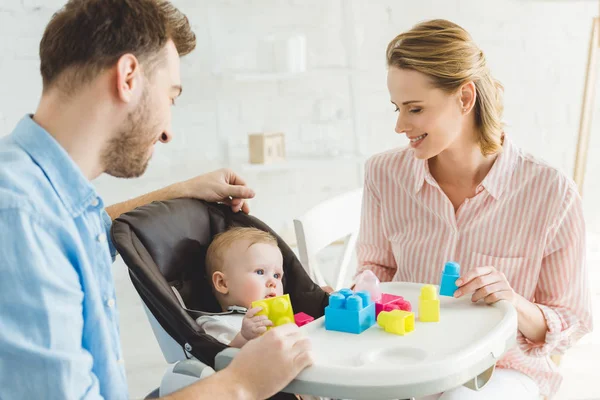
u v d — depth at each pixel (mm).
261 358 1033
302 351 1040
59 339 936
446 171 1495
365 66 3141
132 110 1047
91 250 1049
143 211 1381
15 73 2855
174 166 3096
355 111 3090
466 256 1501
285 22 3070
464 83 1345
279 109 3141
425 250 1544
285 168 2918
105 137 1051
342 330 1189
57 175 1007
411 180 1552
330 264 3139
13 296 911
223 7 3012
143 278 1189
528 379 1460
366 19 3094
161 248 1371
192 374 1116
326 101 3162
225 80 3072
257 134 2922
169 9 1141
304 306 1510
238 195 1536
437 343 1116
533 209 1438
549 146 3230
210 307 1552
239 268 1481
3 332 907
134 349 2537
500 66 3150
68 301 952
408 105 1376
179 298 1448
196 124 3088
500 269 1479
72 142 1033
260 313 1229
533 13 3121
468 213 1484
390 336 1157
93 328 1024
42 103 1046
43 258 935
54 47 1016
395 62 1365
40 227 946
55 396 929
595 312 2562
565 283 1453
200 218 1506
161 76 1075
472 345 1078
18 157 982
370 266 1668
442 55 1325
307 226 1762
